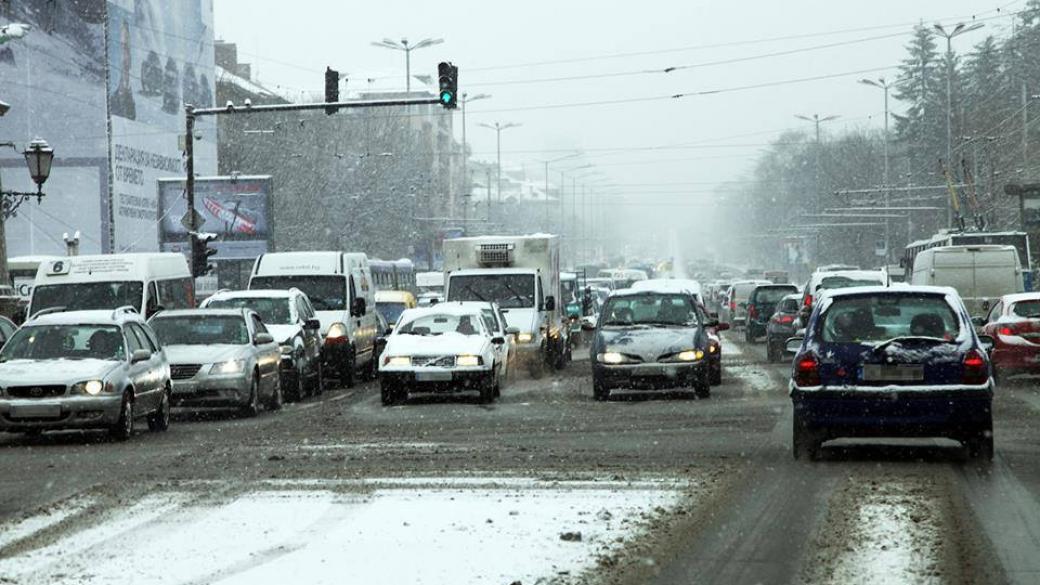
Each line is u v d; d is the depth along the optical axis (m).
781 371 46.25
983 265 55.66
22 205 96.88
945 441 23.02
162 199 86.69
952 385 19.44
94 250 98.25
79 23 98.19
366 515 15.74
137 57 103.62
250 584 11.81
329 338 42.81
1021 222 80.56
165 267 40.34
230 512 16.12
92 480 19.64
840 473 18.95
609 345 33.75
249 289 44.00
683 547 13.44
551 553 13.13
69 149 97.94
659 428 26.33
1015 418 27.39
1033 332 36.47
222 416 32.59
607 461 20.91
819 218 168.38
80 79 98.25
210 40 117.62
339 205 123.38
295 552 13.38
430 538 14.08
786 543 13.59
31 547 13.91
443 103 42.56
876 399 19.48
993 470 19.19
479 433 25.98
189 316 33.22
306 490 18.02
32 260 73.31
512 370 41.00
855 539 13.75
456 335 34.97
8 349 27.28
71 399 25.50
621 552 13.17
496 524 14.93
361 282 46.78
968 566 12.28
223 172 123.56
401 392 34.16
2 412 25.55
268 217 86.19
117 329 27.56
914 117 165.38
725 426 26.47
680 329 34.41
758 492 17.23
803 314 50.22
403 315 36.84
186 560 13.02
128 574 12.37
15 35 42.12
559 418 28.98
